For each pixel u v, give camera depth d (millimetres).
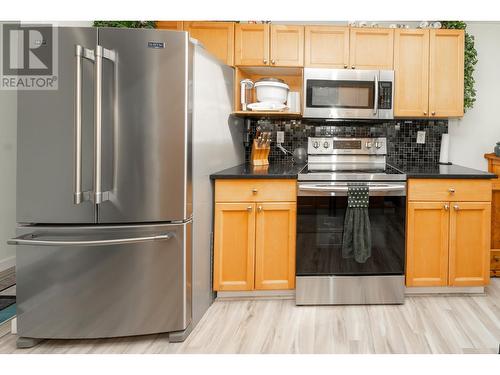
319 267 2176
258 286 2193
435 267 2209
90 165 1674
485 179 2178
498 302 2184
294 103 2680
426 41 2535
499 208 2580
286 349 1700
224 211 2170
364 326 1914
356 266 2178
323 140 2816
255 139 2662
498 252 2584
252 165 2711
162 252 1750
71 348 1733
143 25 2449
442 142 2830
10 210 2902
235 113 2531
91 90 1648
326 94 2488
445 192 2180
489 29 2855
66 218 1690
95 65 1593
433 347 1703
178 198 1740
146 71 1670
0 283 2547
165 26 2525
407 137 2875
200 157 1946
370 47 2525
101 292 1722
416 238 2193
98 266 1713
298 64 2527
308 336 1817
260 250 2180
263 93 2564
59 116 1656
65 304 1716
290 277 2189
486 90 2896
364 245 2127
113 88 1651
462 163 2943
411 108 2561
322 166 2691
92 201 1680
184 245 1770
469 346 1709
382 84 2492
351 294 2180
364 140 2816
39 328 1723
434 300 2223
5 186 2854
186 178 1749
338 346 1721
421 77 2549
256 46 2521
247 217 2172
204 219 2047
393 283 2176
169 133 1712
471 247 2209
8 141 2877
